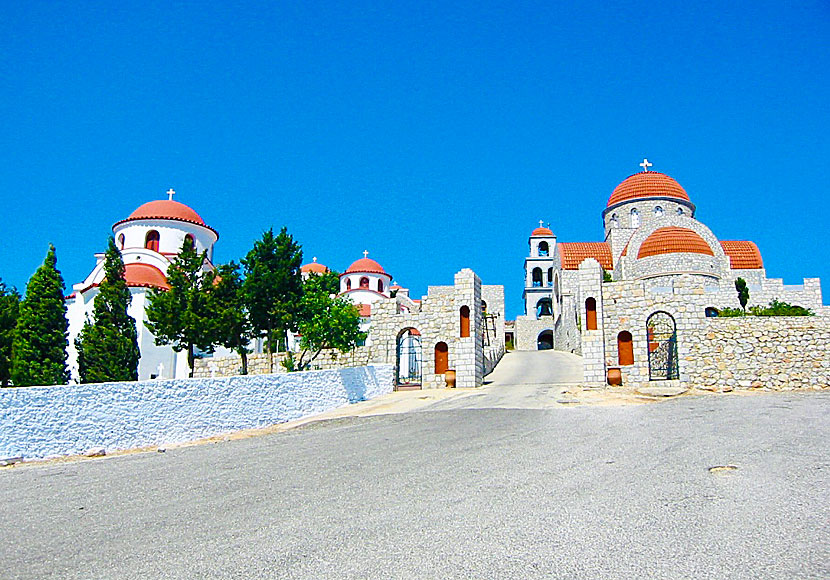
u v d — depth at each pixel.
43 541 7.91
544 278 70.75
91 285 37.31
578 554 6.59
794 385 22.41
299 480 10.73
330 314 30.91
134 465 14.04
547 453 11.94
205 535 7.76
